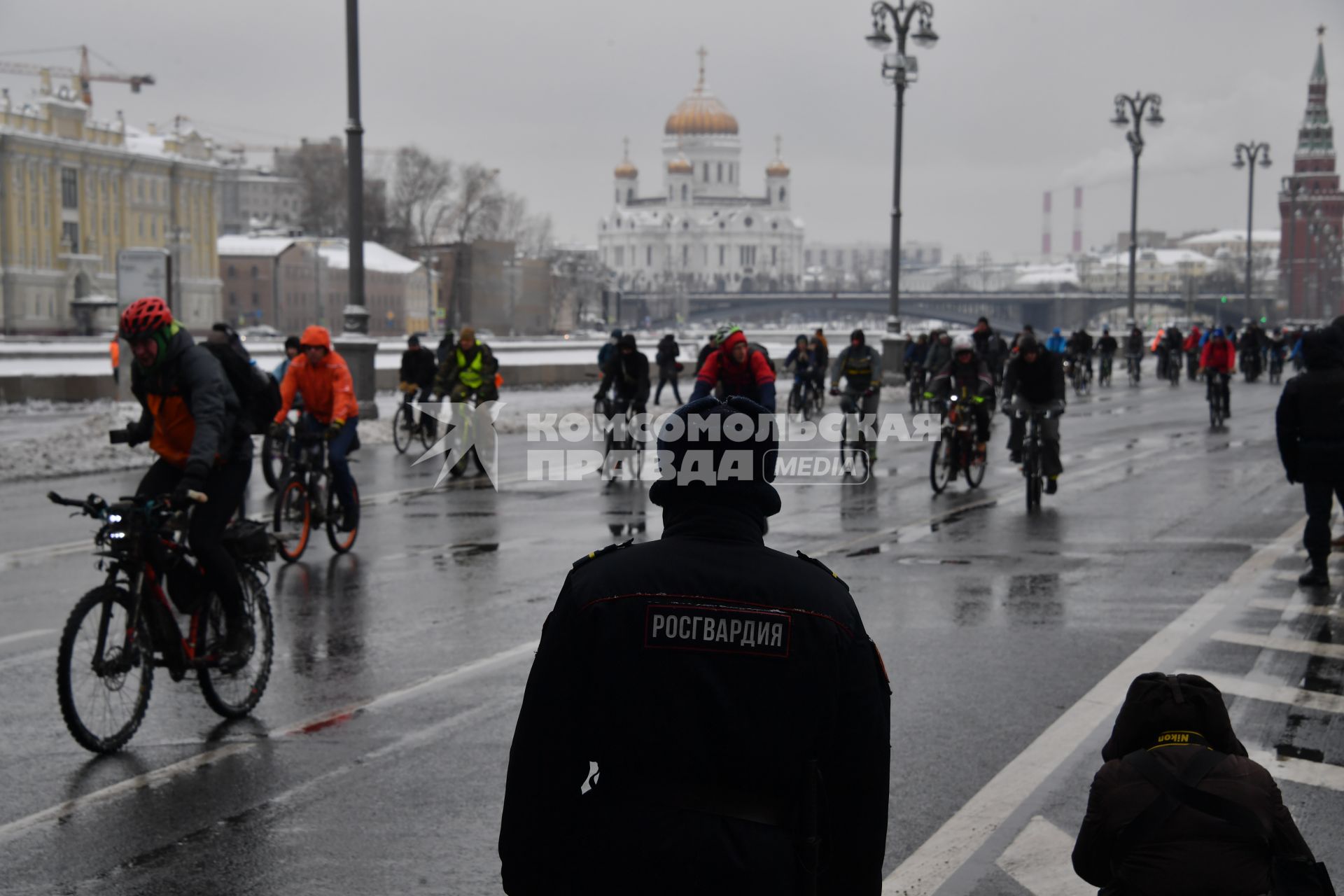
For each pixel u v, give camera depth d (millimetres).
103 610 9156
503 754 9180
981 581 15312
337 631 12766
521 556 16906
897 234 54000
